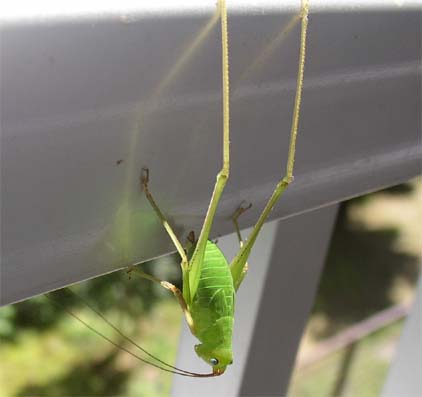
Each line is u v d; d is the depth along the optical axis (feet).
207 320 0.52
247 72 0.40
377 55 0.45
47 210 0.35
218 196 0.41
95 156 0.36
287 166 0.43
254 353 0.53
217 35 0.38
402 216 2.29
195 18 0.36
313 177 0.46
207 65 0.38
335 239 2.17
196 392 0.59
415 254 2.12
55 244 0.36
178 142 0.39
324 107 0.44
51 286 0.37
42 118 0.33
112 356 1.52
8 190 0.34
